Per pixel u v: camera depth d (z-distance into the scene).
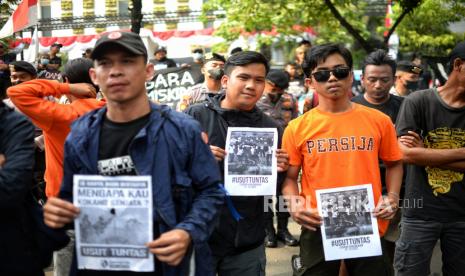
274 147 3.66
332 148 3.56
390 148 3.67
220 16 14.33
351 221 3.53
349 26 9.54
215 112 3.72
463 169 3.91
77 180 2.53
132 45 2.51
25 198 2.70
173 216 2.54
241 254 3.66
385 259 3.66
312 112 3.65
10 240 2.65
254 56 3.61
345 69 3.50
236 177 3.62
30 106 3.45
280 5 11.91
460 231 4.00
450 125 3.94
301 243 3.78
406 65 6.41
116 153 2.57
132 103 2.58
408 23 16.27
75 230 2.54
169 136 2.58
